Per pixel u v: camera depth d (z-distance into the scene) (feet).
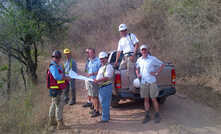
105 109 16.96
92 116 18.44
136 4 73.61
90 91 18.49
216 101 21.24
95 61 18.57
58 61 15.17
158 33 49.14
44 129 15.52
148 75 16.37
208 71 27.55
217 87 24.70
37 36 25.95
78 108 21.34
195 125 16.05
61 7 29.55
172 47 36.22
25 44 26.40
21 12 24.29
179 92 25.31
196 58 30.32
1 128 14.90
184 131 14.92
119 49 19.25
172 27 39.70
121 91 17.94
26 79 29.09
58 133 15.07
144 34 54.03
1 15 23.95
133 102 22.43
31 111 17.76
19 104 18.99
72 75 15.93
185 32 34.01
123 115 18.65
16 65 27.89
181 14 38.01
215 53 27.35
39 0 26.94
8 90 24.32
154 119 16.79
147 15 56.44
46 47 32.07
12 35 23.73
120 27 18.79
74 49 67.56
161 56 38.63
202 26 33.06
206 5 33.35
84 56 63.46
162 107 20.57
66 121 17.61
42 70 34.76
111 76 16.39
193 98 22.81
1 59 27.61
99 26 74.33
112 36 67.21
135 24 59.52
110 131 15.44
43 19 27.89
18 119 16.01
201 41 30.25
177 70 31.81
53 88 15.19
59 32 30.58
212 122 16.55
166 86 19.06
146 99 16.78
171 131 14.97
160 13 52.95
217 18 31.32
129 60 17.89
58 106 15.52
